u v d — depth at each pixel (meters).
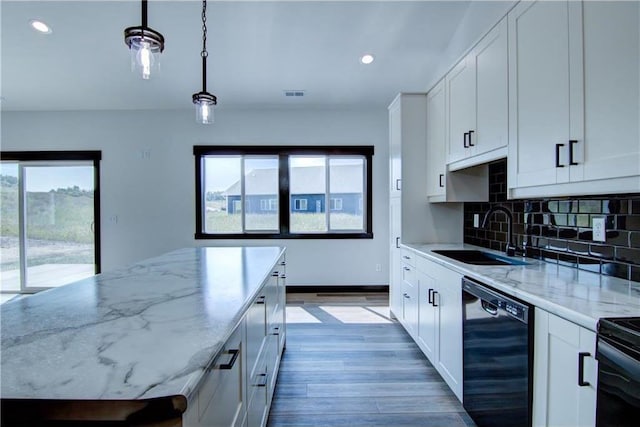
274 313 2.21
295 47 3.50
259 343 1.63
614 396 0.92
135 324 1.03
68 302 1.27
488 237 2.81
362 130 4.82
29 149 4.77
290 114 4.80
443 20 3.20
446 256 2.42
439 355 2.27
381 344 2.99
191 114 4.79
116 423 0.65
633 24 1.17
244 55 3.61
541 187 1.65
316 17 3.13
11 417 0.65
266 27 3.23
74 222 4.85
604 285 1.46
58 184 4.83
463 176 2.79
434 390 2.25
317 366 2.58
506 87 1.91
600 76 1.30
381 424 1.90
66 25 3.19
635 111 1.16
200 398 0.79
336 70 3.89
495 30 2.02
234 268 1.98
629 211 1.53
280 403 2.10
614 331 0.93
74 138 4.78
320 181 4.91
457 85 2.54
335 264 4.84
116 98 4.46
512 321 1.42
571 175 1.44
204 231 4.88
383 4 3.01
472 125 2.32
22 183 4.81
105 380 0.70
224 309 1.18
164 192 4.81
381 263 4.83
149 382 0.69
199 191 4.80
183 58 3.64
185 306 1.22
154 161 4.80
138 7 3.00
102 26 3.20
